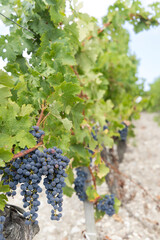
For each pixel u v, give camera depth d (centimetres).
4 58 202
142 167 671
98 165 298
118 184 459
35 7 206
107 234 385
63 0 223
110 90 499
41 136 173
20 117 160
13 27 210
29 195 159
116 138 454
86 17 265
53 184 158
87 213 306
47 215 386
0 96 161
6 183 162
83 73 307
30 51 214
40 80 202
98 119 332
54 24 218
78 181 295
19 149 160
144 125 1262
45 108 187
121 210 460
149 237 381
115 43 524
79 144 263
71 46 243
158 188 549
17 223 174
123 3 336
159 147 851
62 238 376
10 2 215
